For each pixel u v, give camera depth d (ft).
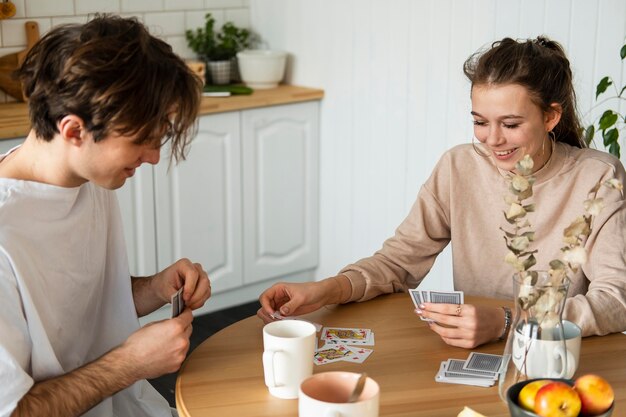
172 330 4.90
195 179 12.41
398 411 4.69
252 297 13.70
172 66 4.74
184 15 13.78
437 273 12.20
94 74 4.49
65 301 5.30
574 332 4.92
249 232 13.25
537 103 6.10
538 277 4.75
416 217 7.06
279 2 13.92
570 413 4.05
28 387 4.57
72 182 5.12
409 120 12.17
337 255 13.88
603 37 9.83
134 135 4.68
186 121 4.91
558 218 6.56
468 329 5.50
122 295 5.94
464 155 6.93
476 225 6.89
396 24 12.08
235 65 14.40
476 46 11.09
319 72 13.48
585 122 10.18
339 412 4.03
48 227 5.09
